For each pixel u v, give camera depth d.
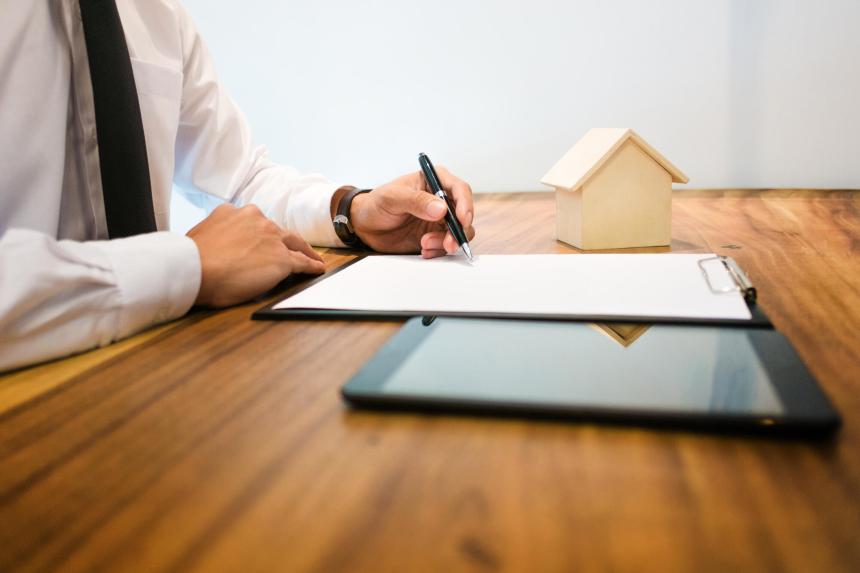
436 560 0.21
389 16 1.34
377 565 0.21
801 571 0.19
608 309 0.45
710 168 1.22
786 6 1.11
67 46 0.73
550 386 0.33
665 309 0.44
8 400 0.38
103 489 0.27
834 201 1.02
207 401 0.36
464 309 0.48
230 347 0.45
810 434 0.27
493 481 0.25
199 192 1.06
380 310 0.50
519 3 1.26
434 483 0.26
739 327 0.41
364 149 1.44
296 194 0.94
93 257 0.48
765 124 1.17
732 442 0.27
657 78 1.21
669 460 0.26
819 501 0.23
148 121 0.89
